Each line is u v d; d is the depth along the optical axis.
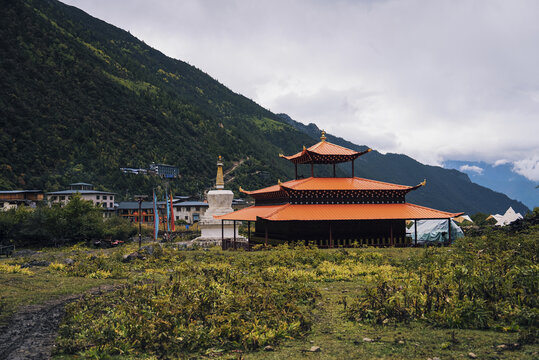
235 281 19.56
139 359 11.24
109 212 123.44
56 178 157.75
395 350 11.37
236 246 46.03
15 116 181.62
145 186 174.12
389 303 14.61
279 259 31.09
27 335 13.09
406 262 28.39
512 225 42.94
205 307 14.72
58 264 29.77
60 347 11.84
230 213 55.88
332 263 30.20
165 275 26.27
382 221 47.44
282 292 17.41
